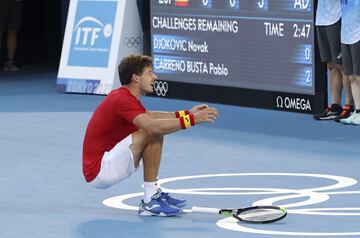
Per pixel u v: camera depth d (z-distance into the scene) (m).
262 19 25.73
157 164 15.27
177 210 15.28
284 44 25.39
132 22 29.39
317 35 24.20
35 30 36.78
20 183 18.12
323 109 24.77
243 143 21.80
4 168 19.53
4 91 30.88
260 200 16.38
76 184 17.97
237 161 19.83
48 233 14.52
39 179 18.47
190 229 14.49
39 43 37.06
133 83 15.10
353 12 22.95
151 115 15.35
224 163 19.66
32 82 32.69
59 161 20.14
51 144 22.08
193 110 15.27
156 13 28.41
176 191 17.20
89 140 15.16
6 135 23.30
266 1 25.53
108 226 14.82
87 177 15.17
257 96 26.38
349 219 14.92
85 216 15.53
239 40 26.42
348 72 23.31
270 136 22.52
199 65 27.61
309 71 24.94
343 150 20.64
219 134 22.97
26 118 25.77
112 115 14.99
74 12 30.53
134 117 14.74
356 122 23.44
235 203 16.20
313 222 14.76
